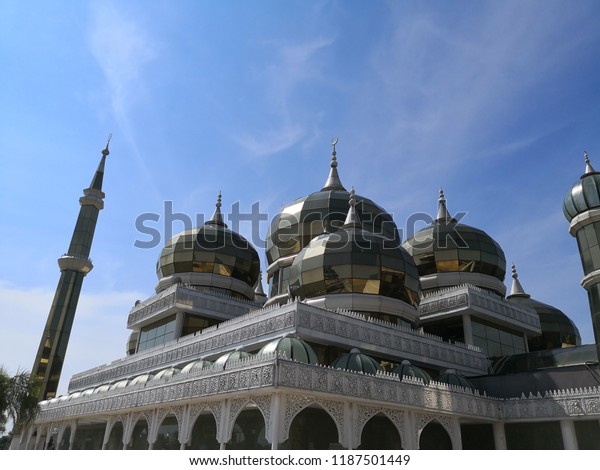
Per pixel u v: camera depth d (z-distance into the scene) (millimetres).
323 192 47344
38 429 47250
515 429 30172
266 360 20859
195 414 25219
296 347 22781
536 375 31250
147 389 29312
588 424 27703
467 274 45188
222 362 24859
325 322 27609
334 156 53188
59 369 58219
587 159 31938
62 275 62062
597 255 29062
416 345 31703
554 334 50719
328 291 34406
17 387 37688
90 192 66750
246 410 26516
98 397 35938
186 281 47719
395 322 34125
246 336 29562
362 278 33906
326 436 24953
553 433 28609
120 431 39688
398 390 24172
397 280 34875
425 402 25219
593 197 29891
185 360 34688
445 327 39938
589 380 28953
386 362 30188
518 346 42094
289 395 20703
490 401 29828
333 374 21828
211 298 41125
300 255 36719
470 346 35656
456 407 27016
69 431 48875
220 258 48719
